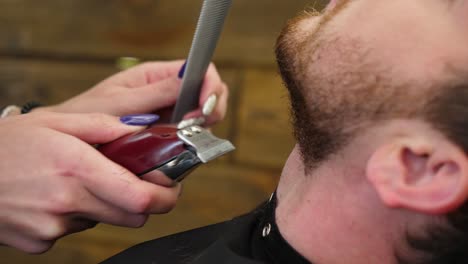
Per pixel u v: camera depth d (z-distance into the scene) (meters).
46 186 0.57
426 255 0.48
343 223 0.50
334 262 0.51
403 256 0.49
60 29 1.44
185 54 1.33
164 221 1.36
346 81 0.49
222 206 1.31
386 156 0.46
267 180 1.27
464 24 0.46
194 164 0.55
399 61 0.47
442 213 0.45
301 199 0.54
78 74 1.43
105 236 1.40
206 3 0.60
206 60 0.68
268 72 1.26
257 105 1.27
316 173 0.52
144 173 0.57
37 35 1.46
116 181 0.55
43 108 0.80
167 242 0.66
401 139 0.46
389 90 0.47
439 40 0.47
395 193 0.45
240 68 1.28
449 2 0.47
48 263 1.45
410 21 0.48
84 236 1.42
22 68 1.48
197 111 0.75
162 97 0.73
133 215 0.59
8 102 1.49
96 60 1.42
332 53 0.50
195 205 1.33
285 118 1.24
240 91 1.28
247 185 1.29
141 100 0.73
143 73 0.83
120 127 0.60
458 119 0.44
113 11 1.39
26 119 0.61
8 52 1.49
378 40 0.48
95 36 1.41
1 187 0.58
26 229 0.59
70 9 1.43
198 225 1.33
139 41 1.37
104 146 0.59
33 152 0.58
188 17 1.32
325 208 0.51
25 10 1.47
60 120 0.60
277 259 0.55
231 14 1.28
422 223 0.47
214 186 1.32
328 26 0.52
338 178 0.51
